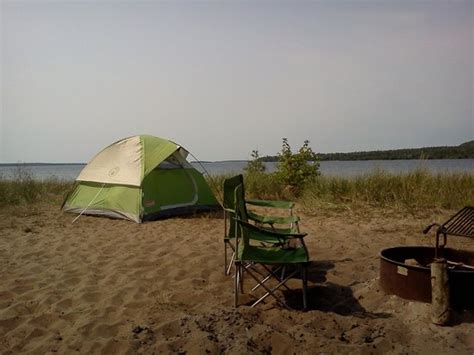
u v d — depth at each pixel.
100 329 3.60
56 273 5.16
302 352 3.13
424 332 3.38
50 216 9.05
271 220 5.14
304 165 11.52
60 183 14.38
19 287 4.66
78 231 7.56
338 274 4.88
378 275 4.80
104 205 8.87
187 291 4.44
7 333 3.60
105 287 4.64
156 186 8.88
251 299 4.21
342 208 9.23
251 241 6.00
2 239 6.96
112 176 8.99
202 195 9.62
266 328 3.45
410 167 11.16
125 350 3.20
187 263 5.45
